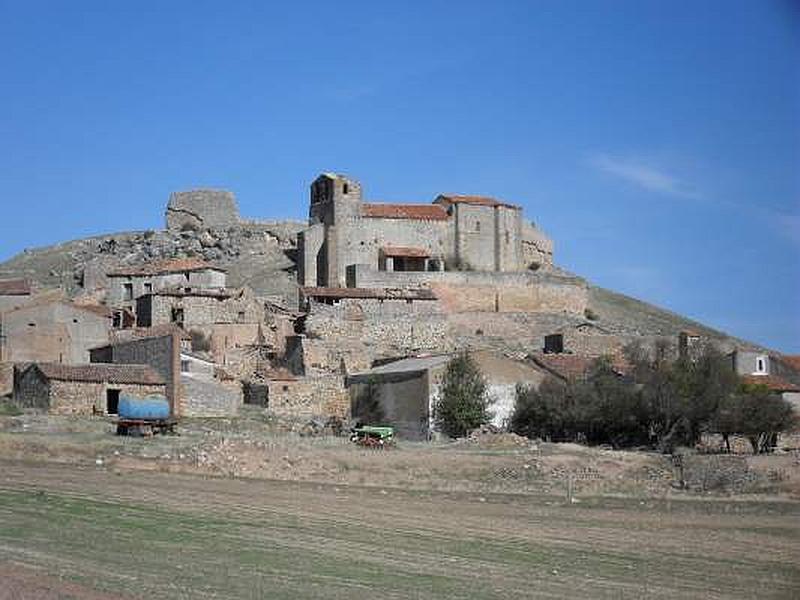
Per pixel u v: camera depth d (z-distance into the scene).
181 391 97.38
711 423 97.25
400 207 163.62
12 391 99.88
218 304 126.25
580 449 88.12
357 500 63.38
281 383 106.81
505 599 37.88
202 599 34.19
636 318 174.88
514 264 167.38
